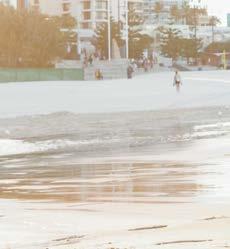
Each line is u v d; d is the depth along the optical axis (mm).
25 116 60281
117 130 44219
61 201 15500
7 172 23125
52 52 143625
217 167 21703
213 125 45531
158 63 181500
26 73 113688
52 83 102500
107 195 16266
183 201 14523
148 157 26609
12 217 13070
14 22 140375
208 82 101500
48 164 25609
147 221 11898
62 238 10492
